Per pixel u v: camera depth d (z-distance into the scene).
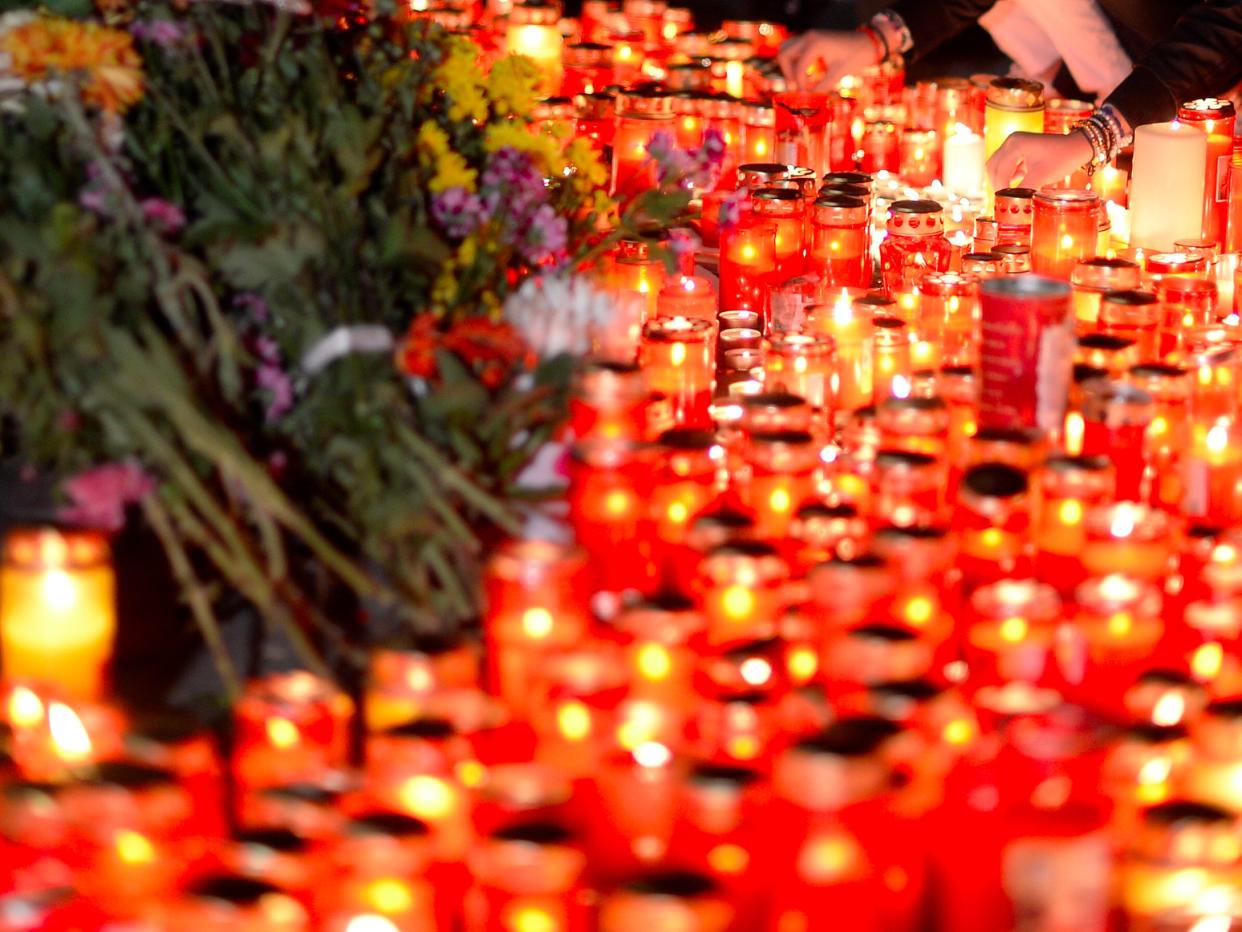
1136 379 1.85
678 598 1.45
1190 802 1.28
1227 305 2.58
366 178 1.81
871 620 1.41
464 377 1.59
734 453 1.80
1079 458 1.62
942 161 3.49
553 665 1.37
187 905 1.19
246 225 1.66
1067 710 1.25
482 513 1.65
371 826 1.23
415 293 1.81
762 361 2.14
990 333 1.77
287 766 1.36
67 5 1.82
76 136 1.70
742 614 1.47
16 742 1.38
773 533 1.65
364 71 2.02
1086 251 2.46
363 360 1.58
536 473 1.67
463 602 1.57
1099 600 1.42
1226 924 1.26
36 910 1.20
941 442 1.72
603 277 2.21
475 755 1.34
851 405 2.07
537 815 1.26
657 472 1.70
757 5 5.98
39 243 1.54
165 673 1.58
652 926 1.15
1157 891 1.25
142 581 1.57
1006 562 1.56
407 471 1.57
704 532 1.54
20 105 1.76
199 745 1.34
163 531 1.49
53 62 1.68
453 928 1.32
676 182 2.20
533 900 1.21
